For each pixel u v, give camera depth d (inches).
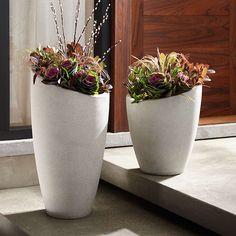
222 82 188.7
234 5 188.7
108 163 127.2
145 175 116.3
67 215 107.0
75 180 104.3
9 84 129.3
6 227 106.1
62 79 100.5
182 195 104.1
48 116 101.1
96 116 102.4
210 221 97.7
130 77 116.5
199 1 183.2
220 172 118.9
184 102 111.4
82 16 138.9
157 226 105.5
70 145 101.8
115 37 140.1
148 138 113.7
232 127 159.0
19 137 130.9
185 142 114.0
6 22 127.0
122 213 112.4
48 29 134.6
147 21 176.1
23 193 126.0
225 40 188.4
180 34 181.6
